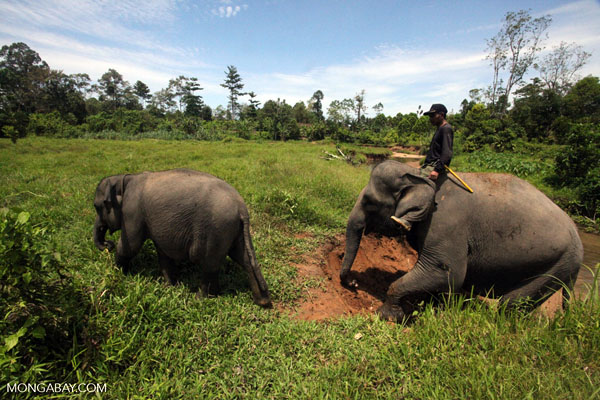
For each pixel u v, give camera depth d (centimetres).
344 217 689
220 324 303
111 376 235
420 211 343
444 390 236
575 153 1246
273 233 557
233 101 8938
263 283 347
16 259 210
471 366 251
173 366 252
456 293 362
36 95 5075
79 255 400
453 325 303
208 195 334
